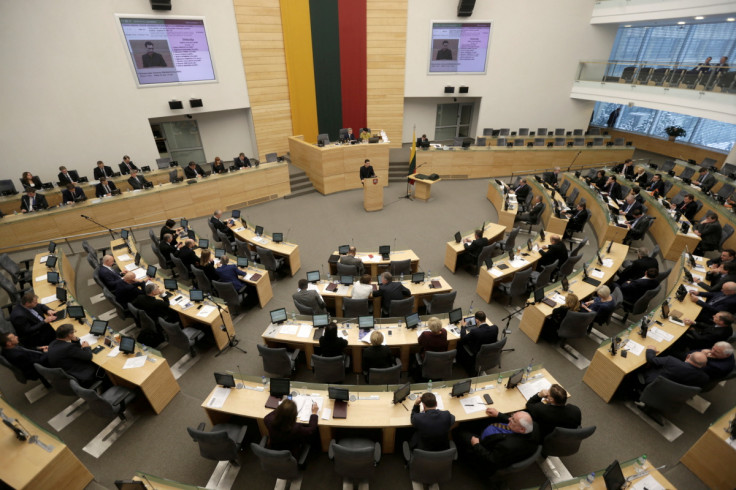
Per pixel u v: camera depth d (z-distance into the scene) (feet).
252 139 50.93
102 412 15.96
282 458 12.49
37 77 35.22
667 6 43.91
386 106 53.98
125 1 36.63
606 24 52.44
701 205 33.81
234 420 16.43
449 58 52.11
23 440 13.65
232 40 43.19
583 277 23.89
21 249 32.09
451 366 17.61
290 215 39.58
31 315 19.79
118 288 21.93
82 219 33.60
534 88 55.31
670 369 15.69
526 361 20.74
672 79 43.47
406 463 15.20
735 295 19.98
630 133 62.95
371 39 49.65
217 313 21.02
